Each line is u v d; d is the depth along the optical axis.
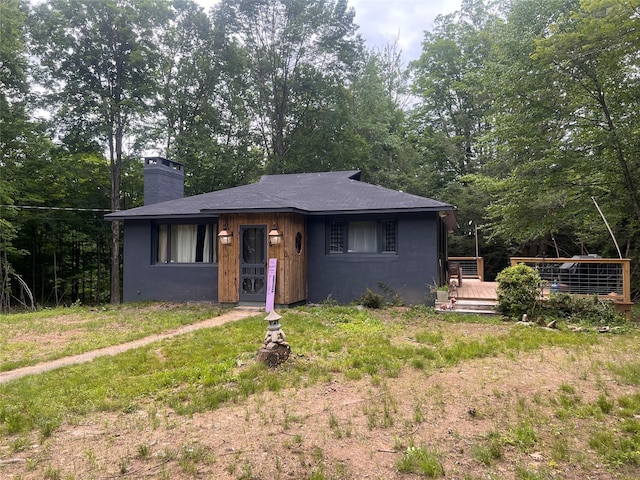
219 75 26.42
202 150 23.81
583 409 4.06
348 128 26.75
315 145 26.19
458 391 4.62
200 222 12.64
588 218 14.46
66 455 3.31
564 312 9.26
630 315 9.74
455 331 7.93
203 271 12.49
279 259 10.76
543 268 12.30
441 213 11.23
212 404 4.29
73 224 22.59
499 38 18.59
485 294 11.52
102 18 21.08
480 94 21.48
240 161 25.59
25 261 22.28
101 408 4.24
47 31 20.11
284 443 3.45
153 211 12.57
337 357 5.98
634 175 12.14
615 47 10.45
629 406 4.11
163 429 3.76
